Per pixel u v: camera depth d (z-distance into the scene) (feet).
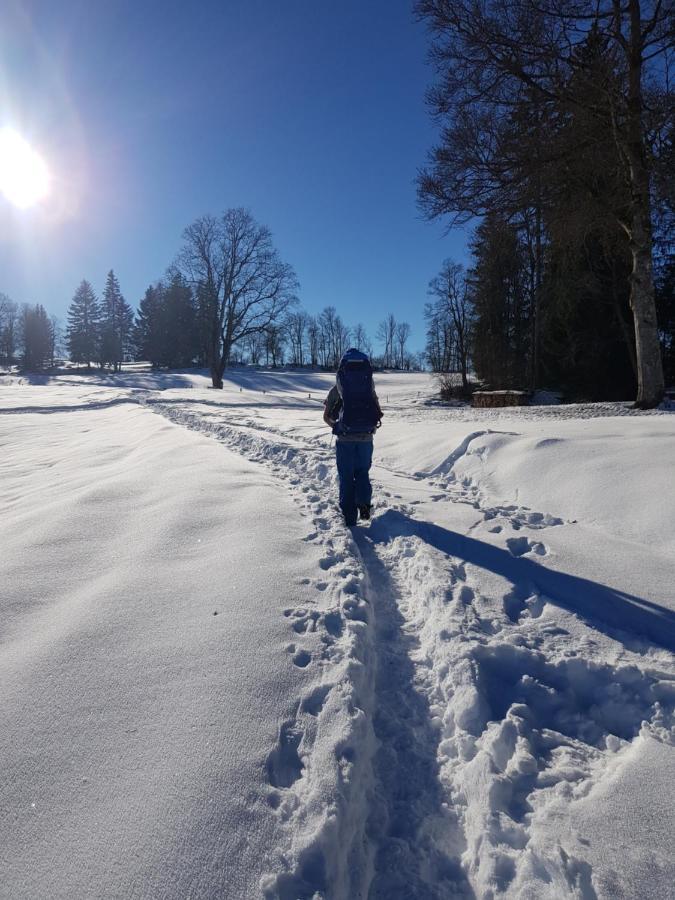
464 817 6.52
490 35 39.86
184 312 258.57
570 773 6.92
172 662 8.52
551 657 9.20
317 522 16.20
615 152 41.83
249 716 7.36
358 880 5.69
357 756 6.86
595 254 72.95
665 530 14.11
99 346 280.92
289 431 39.83
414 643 10.27
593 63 38.93
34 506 18.97
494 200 44.70
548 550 13.58
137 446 32.89
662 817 6.07
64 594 11.02
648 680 8.46
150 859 5.25
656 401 41.09
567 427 25.90
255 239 139.54
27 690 7.75
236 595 10.84
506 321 108.88
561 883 5.38
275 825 5.75
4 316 327.06
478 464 22.56
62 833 5.50
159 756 6.57
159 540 13.93
